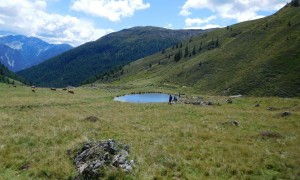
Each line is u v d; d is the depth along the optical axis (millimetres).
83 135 22344
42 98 62094
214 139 21672
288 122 30156
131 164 15555
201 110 42250
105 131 24062
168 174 14797
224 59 195125
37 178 15078
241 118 33250
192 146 19312
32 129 24688
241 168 15258
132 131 24422
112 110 42781
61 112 38000
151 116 35219
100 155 15867
